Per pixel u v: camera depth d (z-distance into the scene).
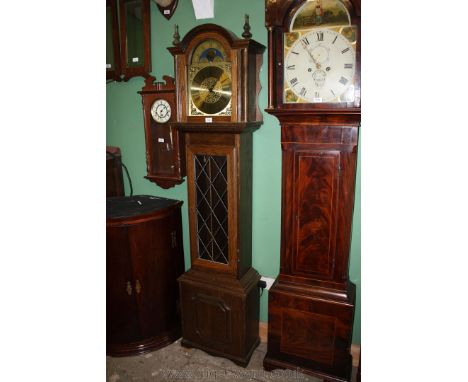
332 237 1.85
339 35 1.64
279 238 2.22
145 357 2.23
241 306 2.05
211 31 1.79
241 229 2.05
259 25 1.99
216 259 2.15
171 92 2.24
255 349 2.29
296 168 1.84
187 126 1.95
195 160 2.05
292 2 1.66
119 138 2.63
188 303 2.21
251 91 1.94
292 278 1.98
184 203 2.50
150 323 2.26
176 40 1.93
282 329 2.01
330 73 1.69
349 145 1.72
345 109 1.64
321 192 1.82
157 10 2.24
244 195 2.04
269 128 2.09
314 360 1.97
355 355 2.16
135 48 2.34
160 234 2.23
